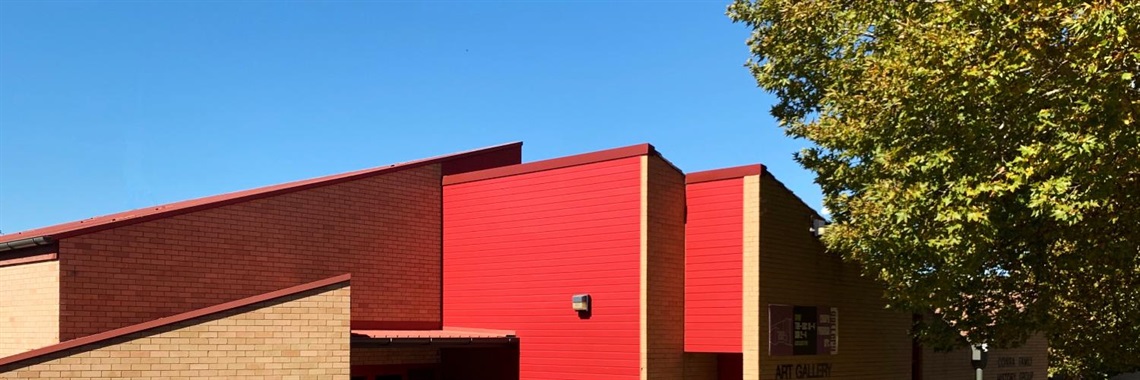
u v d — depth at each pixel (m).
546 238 16.28
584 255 15.70
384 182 17.08
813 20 18.17
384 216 16.98
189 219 14.18
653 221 15.15
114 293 13.16
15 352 13.34
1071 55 11.07
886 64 13.14
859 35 16.84
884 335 18.52
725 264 15.52
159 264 13.73
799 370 15.88
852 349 17.41
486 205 17.34
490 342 15.91
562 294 15.88
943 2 12.88
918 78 12.55
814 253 16.69
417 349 17.28
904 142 13.53
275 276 15.21
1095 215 13.30
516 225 16.77
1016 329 15.45
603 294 15.35
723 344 15.33
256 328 11.68
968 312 15.95
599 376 15.16
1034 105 11.92
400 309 16.97
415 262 17.38
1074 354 17.36
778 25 18.95
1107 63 10.79
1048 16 11.23
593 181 15.77
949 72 12.07
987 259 14.52
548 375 15.85
